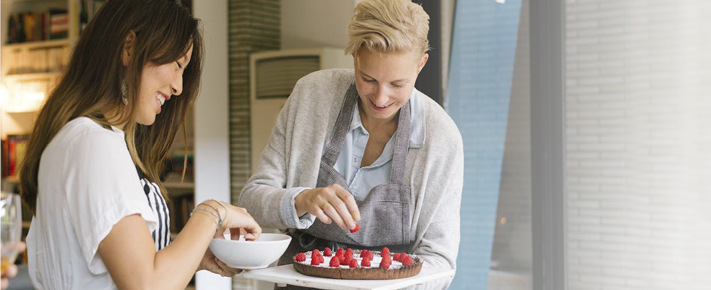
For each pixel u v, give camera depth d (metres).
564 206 3.23
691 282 2.99
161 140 1.63
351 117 1.86
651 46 3.02
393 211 1.83
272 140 1.95
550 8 3.22
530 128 3.30
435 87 3.49
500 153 3.39
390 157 1.86
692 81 2.95
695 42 2.93
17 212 1.21
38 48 5.35
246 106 5.19
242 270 1.58
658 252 3.05
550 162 3.26
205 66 5.03
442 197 1.84
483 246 3.44
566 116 3.22
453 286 3.52
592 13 3.13
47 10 5.48
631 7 3.05
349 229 1.69
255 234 1.50
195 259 1.31
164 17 1.35
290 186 1.88
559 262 3.25
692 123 2.95
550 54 3.23
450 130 1.88
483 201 3.44
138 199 1.27
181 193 5.22
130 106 1.34
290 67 4.82
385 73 1.67
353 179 1.87
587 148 3.18
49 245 1.29
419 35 1.69
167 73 1.36
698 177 2.96
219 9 5.15
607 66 3.11
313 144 1.87
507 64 3.35
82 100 1.33
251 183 1.87
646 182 3.06
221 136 5.19
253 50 5.19
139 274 1.23
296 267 1.52
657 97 3.02
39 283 1.36
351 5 4.92
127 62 1.34
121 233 1.23
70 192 1.24
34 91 5.31
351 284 1.39
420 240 1.85
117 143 1.28
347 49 1.73
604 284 3.16
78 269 1.28
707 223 2.94
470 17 3.43
